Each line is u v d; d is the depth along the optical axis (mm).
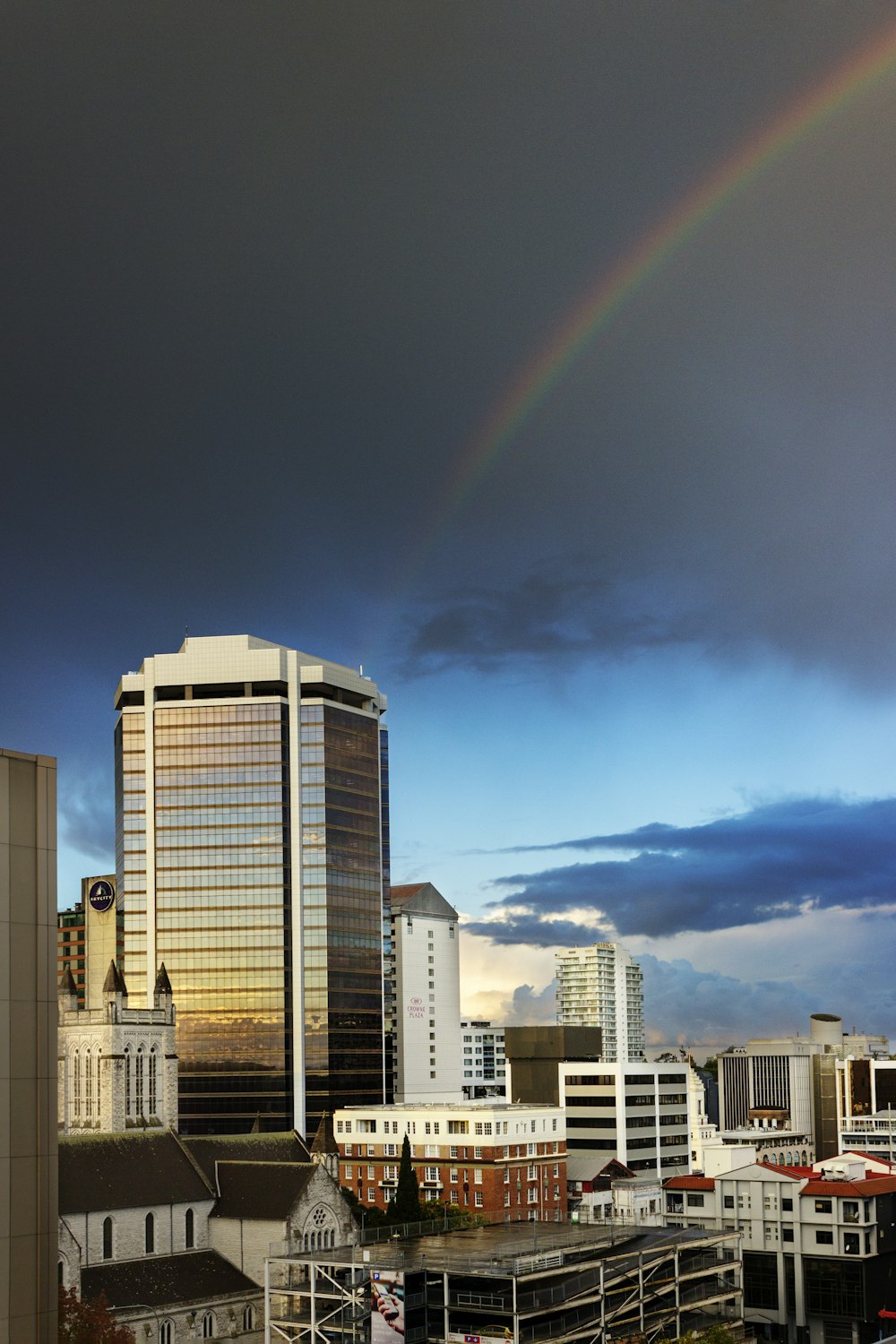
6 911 67312
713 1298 165875
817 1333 186000
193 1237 185625
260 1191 188875
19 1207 66125
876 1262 186750
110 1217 175250
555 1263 147750
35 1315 66188
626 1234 168875
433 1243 159875
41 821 69625
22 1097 66938
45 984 68750
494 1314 138375
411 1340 139750
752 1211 193625
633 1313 154500
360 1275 144625
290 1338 151375
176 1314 170500
